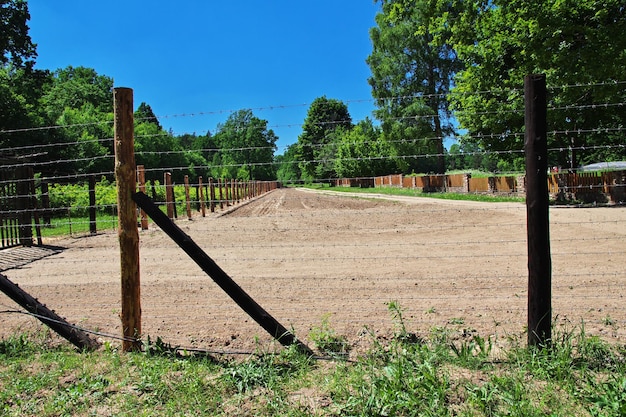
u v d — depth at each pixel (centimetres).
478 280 701
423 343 430
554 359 356
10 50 3147
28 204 1214
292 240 1269
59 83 7650
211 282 743
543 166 370
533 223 375
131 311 432
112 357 416
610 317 495
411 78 4191
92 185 1534
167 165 5788
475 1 2022
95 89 7131
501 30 1956
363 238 1280
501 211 1891
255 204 3531
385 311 546
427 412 292
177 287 710
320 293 646
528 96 369
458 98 2366
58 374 381
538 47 1623
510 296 598
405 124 4141
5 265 950
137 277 434
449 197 3009
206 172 7356
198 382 351
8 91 3178
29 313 439
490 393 309
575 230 1230
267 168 9606
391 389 314
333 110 9138
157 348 427
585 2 1555
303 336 469
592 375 344
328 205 3027
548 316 377
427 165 6281
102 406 331
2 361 420
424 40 4038
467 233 1304
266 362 385
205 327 509
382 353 392
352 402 306
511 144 2303
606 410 291
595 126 2227
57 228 1733
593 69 1505
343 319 518
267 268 855
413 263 866
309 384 352
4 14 3044
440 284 681
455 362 376
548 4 1636
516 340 411
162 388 347
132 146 425
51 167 2967
